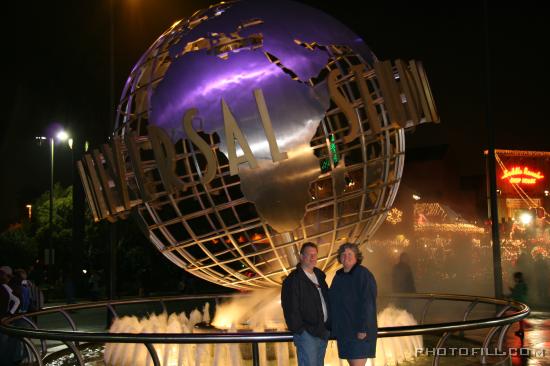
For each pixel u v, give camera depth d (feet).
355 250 18.06
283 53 22.22
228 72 22.09
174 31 25.90
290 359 28.07
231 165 21.04
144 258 106.52
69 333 19.67
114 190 24.94
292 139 21.49
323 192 29.37
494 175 47.73
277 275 26.11
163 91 22.77
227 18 23.24
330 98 21.86
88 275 116.78
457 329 19.29
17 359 32.07
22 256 130.72
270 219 21.71
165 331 31.68
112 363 30.30
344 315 17.69
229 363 27.30
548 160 132.98
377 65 22.58
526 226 111.75
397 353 29.09
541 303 61.67
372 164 24.50
